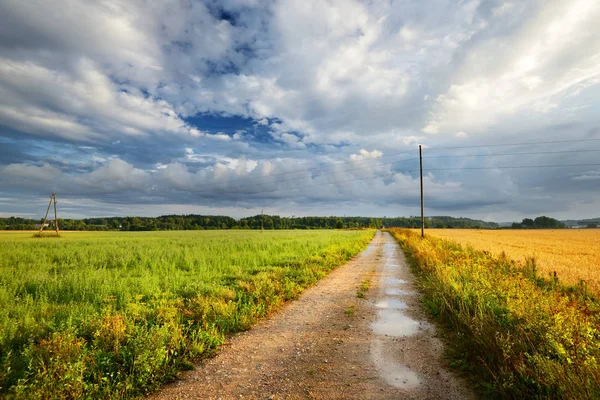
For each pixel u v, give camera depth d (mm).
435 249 18797
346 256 19953
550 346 4289
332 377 4516
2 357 4512
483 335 5012
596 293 8875
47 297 8156
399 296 9570
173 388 4246
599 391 3215
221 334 6086
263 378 4504
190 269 13469
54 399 3506
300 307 8398
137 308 6500
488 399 3881
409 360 5059
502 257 14109
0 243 27266
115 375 4320
